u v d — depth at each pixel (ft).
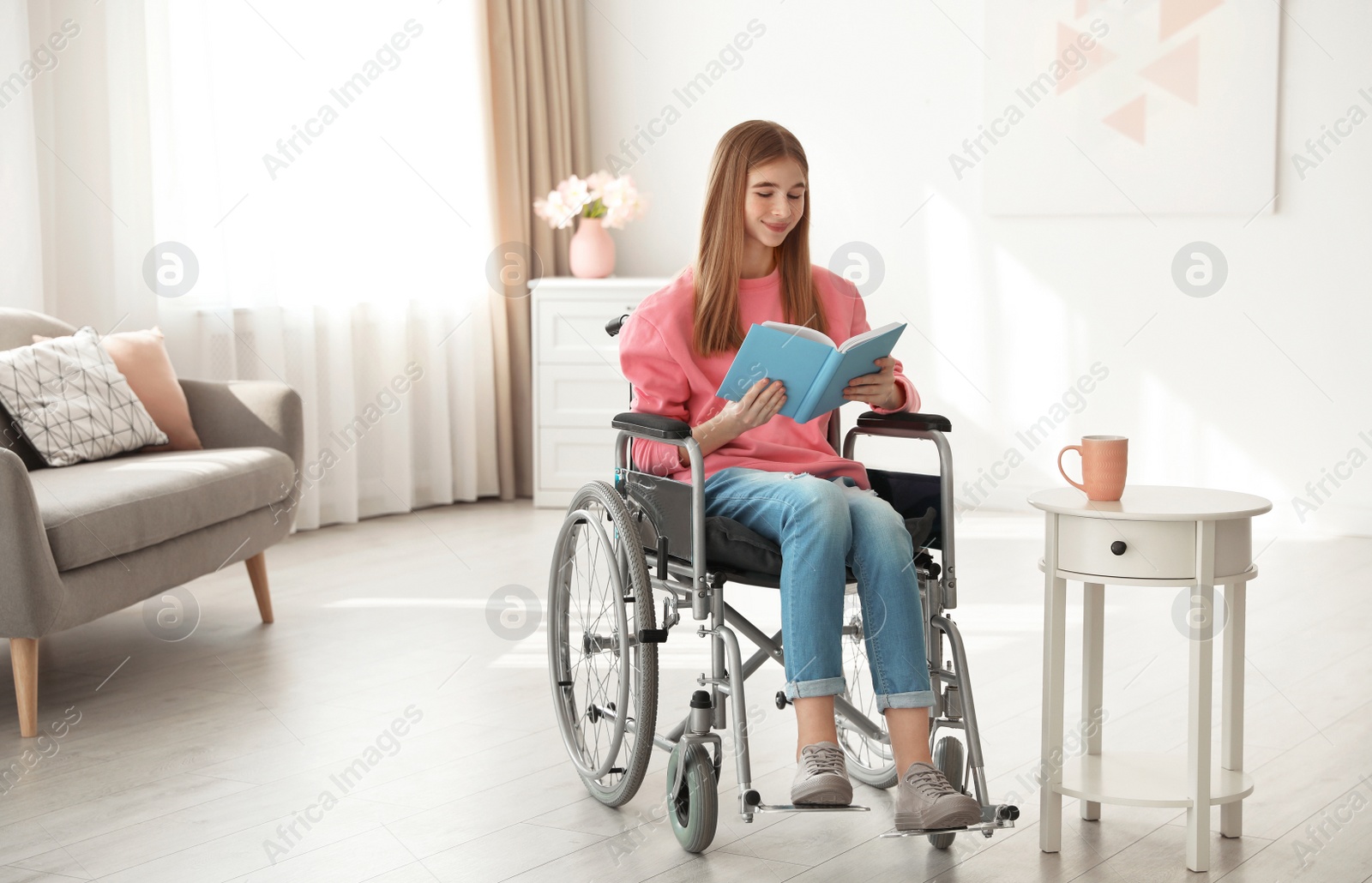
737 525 5.95
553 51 16.22
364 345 14.97
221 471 9.75
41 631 7.74
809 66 15.79
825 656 5.70
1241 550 5.71
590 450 15.62
